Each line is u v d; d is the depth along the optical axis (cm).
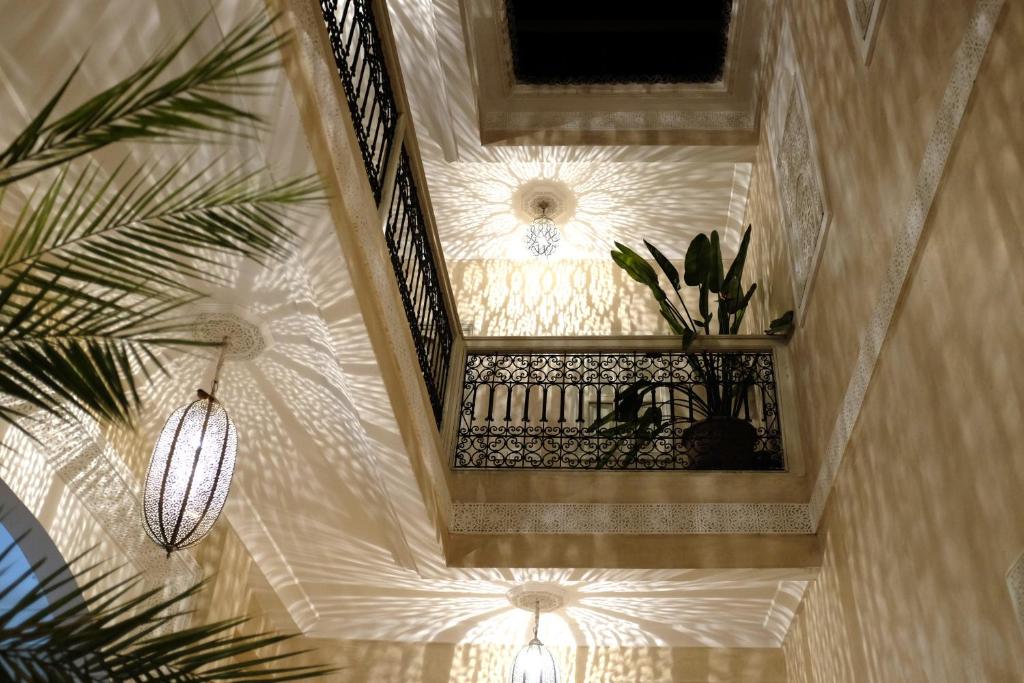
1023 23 292
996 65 310
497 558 555
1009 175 298
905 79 396
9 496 389
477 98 742
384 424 469
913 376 384
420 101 756
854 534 468
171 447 383
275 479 539
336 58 420
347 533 562
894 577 409
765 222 717
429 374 560
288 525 568
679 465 623
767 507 551
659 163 793
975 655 326
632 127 766
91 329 192
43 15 326
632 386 609
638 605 604
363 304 424
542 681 567
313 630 658
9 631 160
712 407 604
